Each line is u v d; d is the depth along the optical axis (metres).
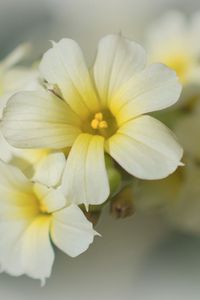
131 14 0.26
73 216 0.15
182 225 0.20
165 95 0.15
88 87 0.15
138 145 0.14
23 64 0.20
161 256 0.22
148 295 0.22
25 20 0.26
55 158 0.15
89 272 0.22
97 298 0.22
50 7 0.27
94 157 0.14
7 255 0.15
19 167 0.15
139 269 0.22
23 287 0.22
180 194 0.18
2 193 0.15
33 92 0.15
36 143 0.15
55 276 0.22
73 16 0.26
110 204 0.15
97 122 0.15
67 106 0.15
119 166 0.15
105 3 0.26
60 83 0.15
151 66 0.15
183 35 0.21
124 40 0.15
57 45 0.15
